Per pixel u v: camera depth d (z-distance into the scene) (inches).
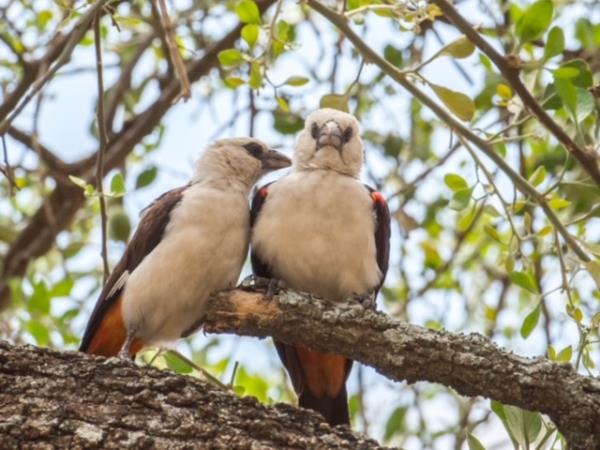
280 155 478.6
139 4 626.2
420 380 359.3
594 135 426.3
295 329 374.6
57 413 317.4
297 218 434.0
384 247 456.4
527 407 343.6
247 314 380.2
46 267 636.1
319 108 481.4
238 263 438.3
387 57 582.6
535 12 416.8
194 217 430.9
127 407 321.4
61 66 422.3
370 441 326.0
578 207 512.1
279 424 323.6
